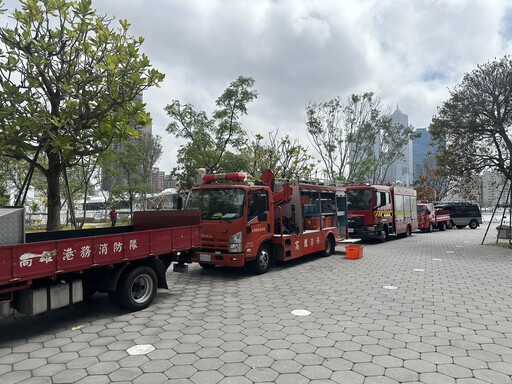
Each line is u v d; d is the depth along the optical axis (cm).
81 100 707
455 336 488
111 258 562
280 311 610
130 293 605
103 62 760
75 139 696
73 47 755
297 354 431
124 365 403
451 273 951
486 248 1519
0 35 683
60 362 413
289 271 988
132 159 2166
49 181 760
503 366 398
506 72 1491
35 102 713
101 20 780
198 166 1552
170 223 797
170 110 1451
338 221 1351
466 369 391
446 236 2153
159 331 515
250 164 1702
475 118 1552
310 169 2047
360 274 939
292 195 1090
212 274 955
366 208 1683
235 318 573
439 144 1738
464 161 1631
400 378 370
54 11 733
